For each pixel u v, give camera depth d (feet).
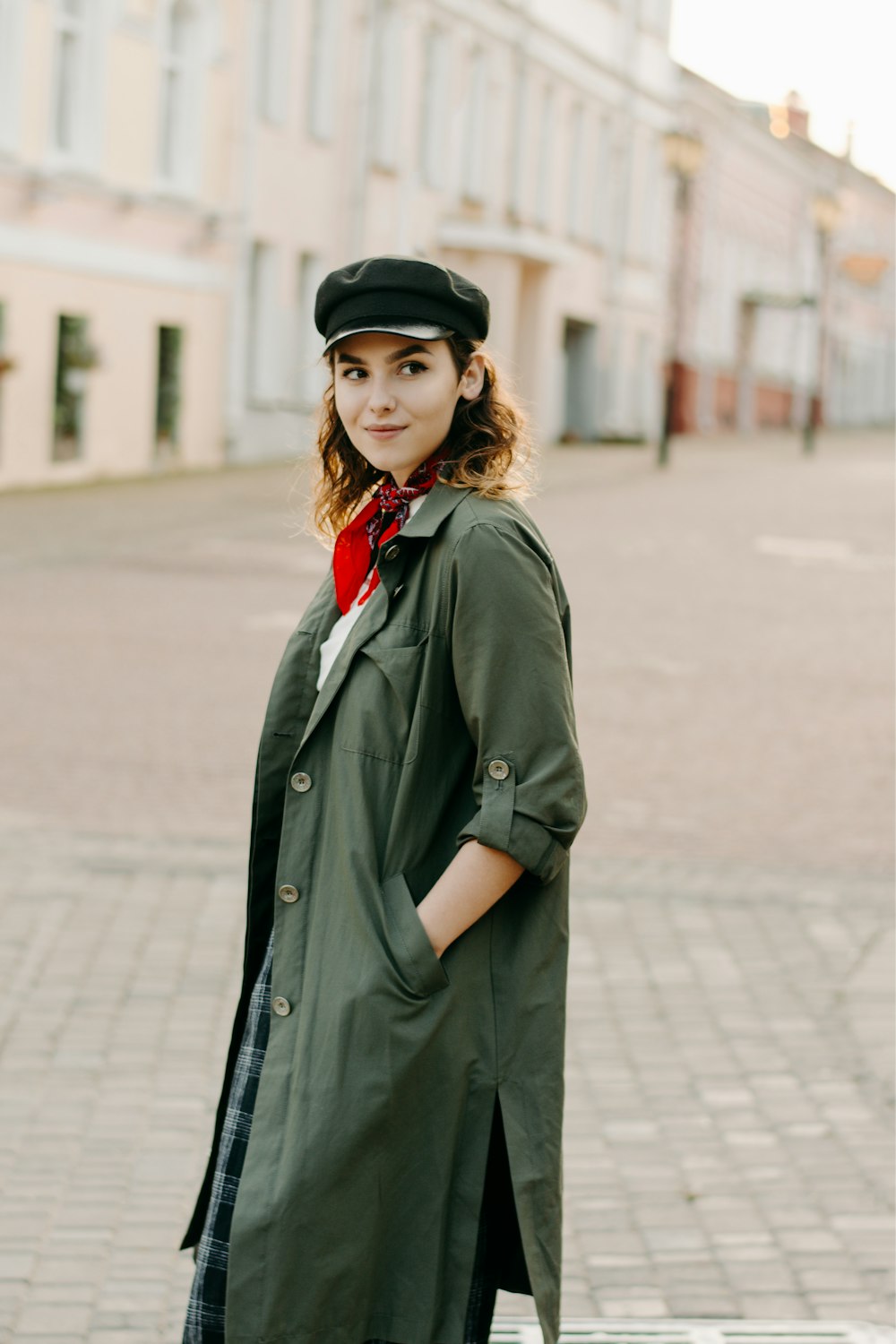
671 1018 17.01
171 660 35.58
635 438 127.34
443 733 7.71
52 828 23.48
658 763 28.89
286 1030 7.74
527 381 115.96
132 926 19.34
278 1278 7.45
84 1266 11.81
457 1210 7.67
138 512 62.08
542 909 7.82
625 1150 13.96
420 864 7.68
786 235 183.21
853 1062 15.92
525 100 111.96
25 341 68.33
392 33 95.45
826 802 26.71
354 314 7.65
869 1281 11.89
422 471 7.97
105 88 70.85
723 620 44.50
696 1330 11.18
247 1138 7.94
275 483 75.31
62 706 31.01
